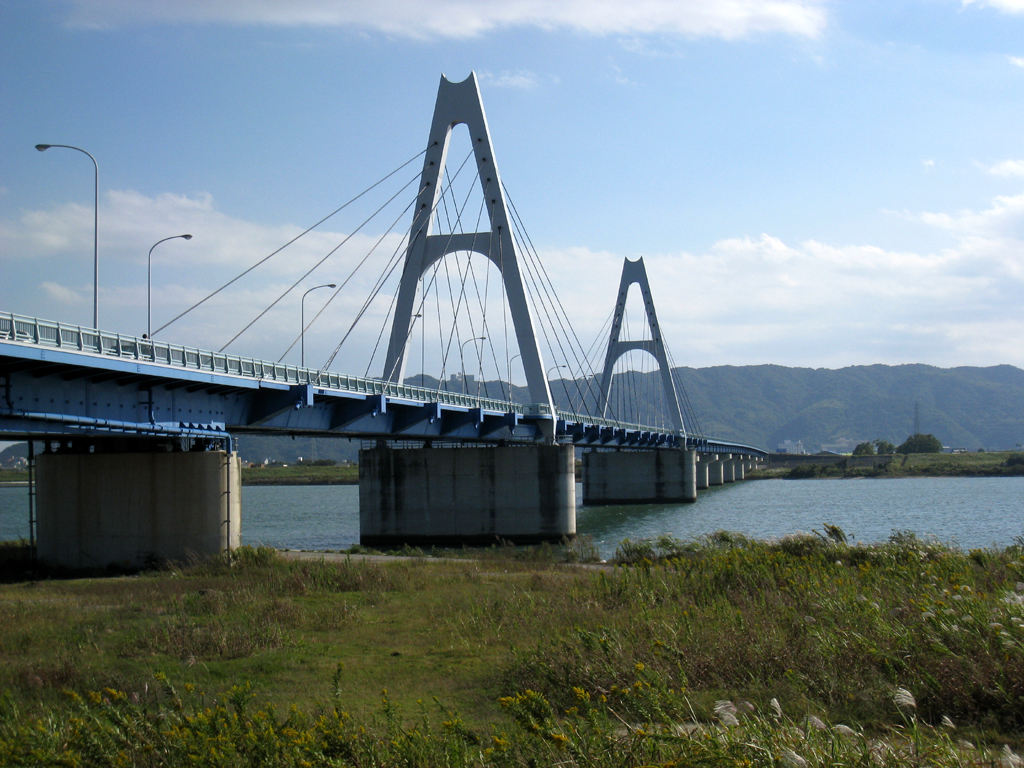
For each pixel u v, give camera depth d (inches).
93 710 441.1
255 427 1755.7
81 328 1192.8
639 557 1403.8
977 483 6579.7
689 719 436.5
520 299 2802.7
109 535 1507.1
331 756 362.3
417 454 2711.6
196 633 722.2
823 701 462.3
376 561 1496.1
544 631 714.8
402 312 2770.7
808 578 799.1
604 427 3695.9
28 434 1453.0
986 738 398.6
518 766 349.1
